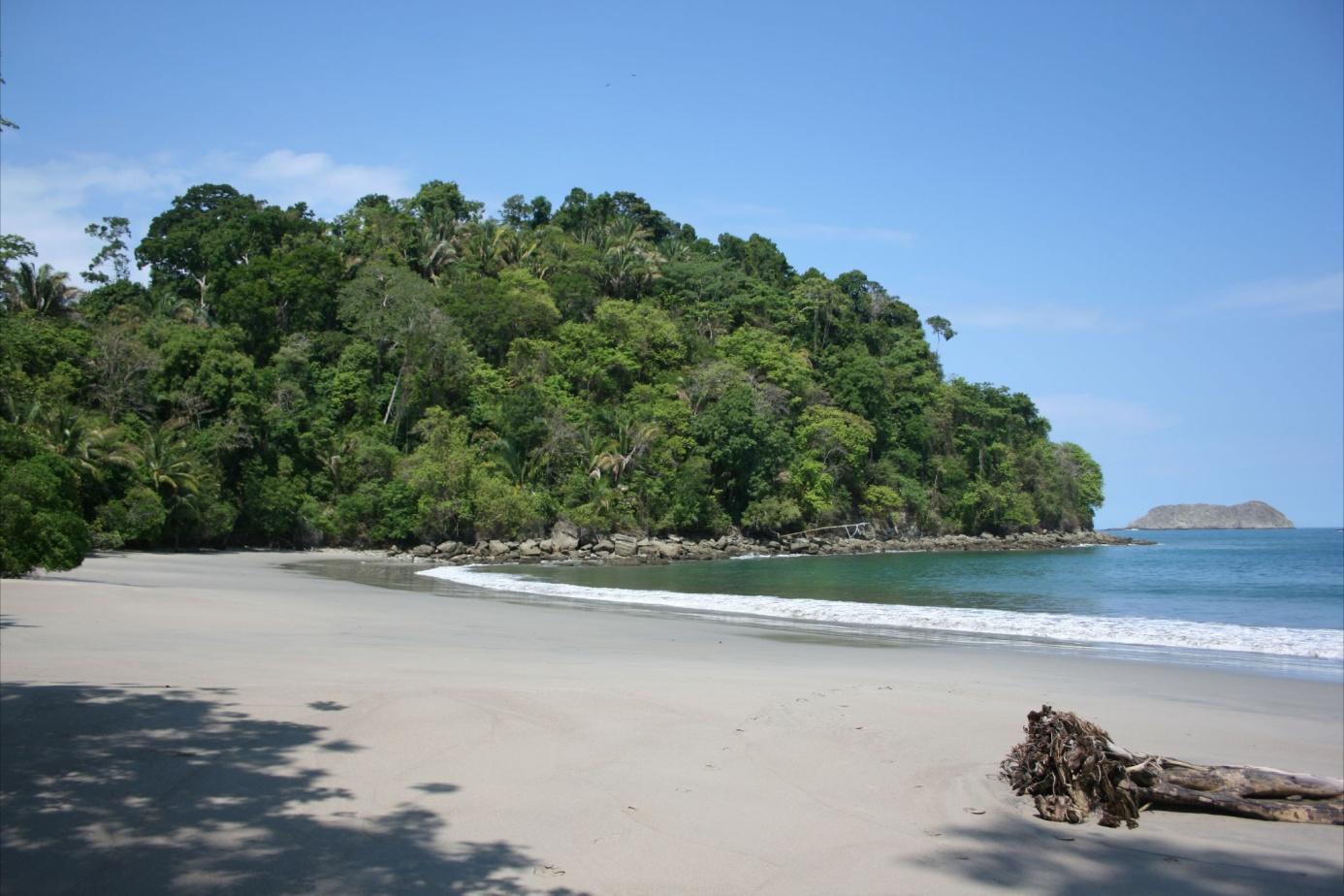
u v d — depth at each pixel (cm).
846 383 8981
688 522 6838
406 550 6022
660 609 2559
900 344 10250
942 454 9694
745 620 2281
